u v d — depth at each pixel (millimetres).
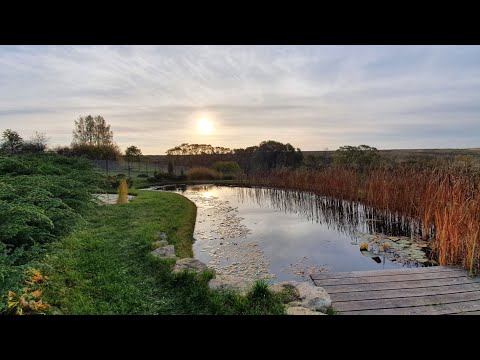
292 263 5469
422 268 4246
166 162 27891
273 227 8125
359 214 9070
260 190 15242
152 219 7449
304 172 13328
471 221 4379
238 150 23938
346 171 10586
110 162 24609
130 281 3514
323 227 8039
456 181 5781
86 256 4133
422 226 6758
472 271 4066
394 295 3410
